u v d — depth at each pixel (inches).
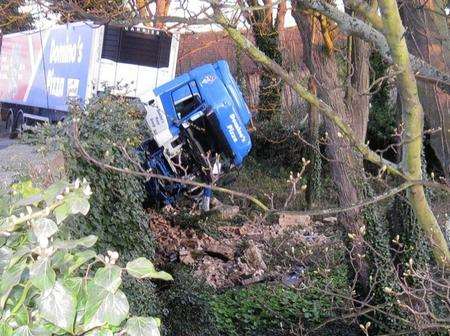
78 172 296.2
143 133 510.0
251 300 422.0
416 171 139.4
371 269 315.9
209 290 417.1
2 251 108.6
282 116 816.3
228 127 570.3
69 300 95.7
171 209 596.1
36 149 299.4
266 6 152.7
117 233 326.0
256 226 602.2
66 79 852.6
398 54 127.1
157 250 487.5
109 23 167.8
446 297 199.8
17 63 1123.3
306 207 669.9
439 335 236.7
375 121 822.5
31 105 1029.2
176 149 530.3
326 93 311.9
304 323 366.0
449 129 166.2
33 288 100.7
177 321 343.9
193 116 550.9
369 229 319.9
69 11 193.0
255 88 812.0
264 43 602.5
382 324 284.7
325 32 314.2
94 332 95.3
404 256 310.2
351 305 271.9
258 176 792.9
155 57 758.5
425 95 166.9
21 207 129.3
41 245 102.3
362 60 315.6
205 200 579.8
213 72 570.9
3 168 260.5
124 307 96.5
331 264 402.0
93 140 312.0
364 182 322.3
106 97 372.5
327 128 326.0
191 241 550.3
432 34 159.9
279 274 403.9
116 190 322.0
